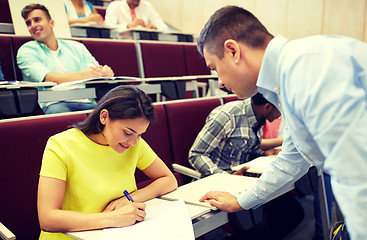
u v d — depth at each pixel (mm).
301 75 527
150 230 751
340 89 487
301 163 867
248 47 670
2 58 1847
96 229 788
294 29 2943
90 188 921
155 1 3939
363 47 538
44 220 819
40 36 1880
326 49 525
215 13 712
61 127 1176
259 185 893
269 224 1472
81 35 2369
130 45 2246
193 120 1613
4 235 833
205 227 862
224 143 1475
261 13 3086
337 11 2725
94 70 1787
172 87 1717
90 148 949
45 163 883
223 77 718
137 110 851
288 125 616
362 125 474
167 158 1507
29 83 1334
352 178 475
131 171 1021
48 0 2258
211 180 1123
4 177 1048
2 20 2381
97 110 924
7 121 1081
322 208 1495
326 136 491
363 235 477
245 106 1448
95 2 3395
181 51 2521
